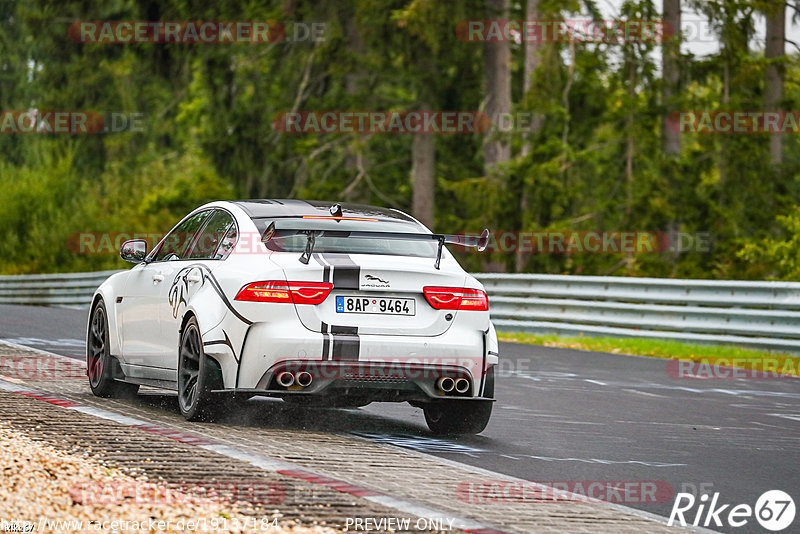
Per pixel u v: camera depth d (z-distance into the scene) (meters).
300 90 129.00
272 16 125.44
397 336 29.12
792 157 154.00
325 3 126.62
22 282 115.94
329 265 28.94
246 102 135.88
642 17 118.81
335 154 133.25
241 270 29.36
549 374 49.44
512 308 74.31
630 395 43.53
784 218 109.25
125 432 26.84
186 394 30.33
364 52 128.88
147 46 134.25
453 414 31.48
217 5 129.50
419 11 113.75
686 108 122.94
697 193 125.19
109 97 166.62
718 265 118.56
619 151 126.75
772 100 129.50
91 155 171.25
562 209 119.75
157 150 191.25
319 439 29.14
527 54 123.62
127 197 174.12
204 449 25.38
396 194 135.12
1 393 32.28
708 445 32.59
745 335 62.25
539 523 21.33
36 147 179.88
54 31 151.62
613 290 68.06
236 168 135.50
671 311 64.12
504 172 119.69
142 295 33.34
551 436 32.81
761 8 119.50
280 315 28.66
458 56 123.88
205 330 29.36
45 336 58.62
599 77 124.94
